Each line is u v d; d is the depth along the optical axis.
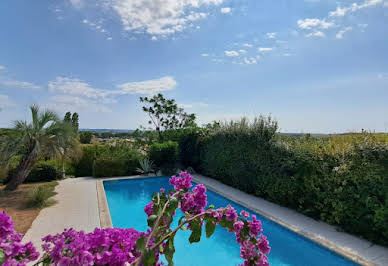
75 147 9.50
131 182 11.97
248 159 8.87
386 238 4.67
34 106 8.89
